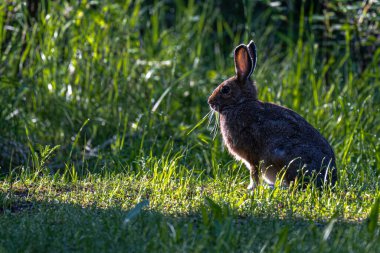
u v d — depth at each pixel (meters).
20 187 13.57
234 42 23.56
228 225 9.89
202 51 24.47
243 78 15.00
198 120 19.28
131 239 9.88
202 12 27.33
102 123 18.73
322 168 13.62
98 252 9.57
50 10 20.86
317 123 17.97
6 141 17.50
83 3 21.30
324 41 22.56
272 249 9.54
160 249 9.54
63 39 20.72
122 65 20.41
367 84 20.27
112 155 16.67
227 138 14.86
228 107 14.87
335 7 21.30
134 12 23.17
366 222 11.00
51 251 9.68
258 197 12.40
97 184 13.80
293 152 13.73
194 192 13.27
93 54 20.28
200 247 9.29
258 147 14.27
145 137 17.78
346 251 9.42
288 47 23.05
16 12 20.33
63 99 19.25
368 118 18.05
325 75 21.56
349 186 14.04
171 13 28.31
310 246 9.71
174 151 16.95
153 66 21.36
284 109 14.50
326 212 11.82
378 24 21.27
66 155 17.77
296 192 13.09
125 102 19.45
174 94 20.23
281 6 24.55
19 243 9.90
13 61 19.72
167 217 11.13
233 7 26.98
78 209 11.59
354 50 21.97
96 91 19.50
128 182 13.82
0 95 18.27
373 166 16.44
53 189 13.52
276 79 20.45
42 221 10.87
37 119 18.80
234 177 15.28
